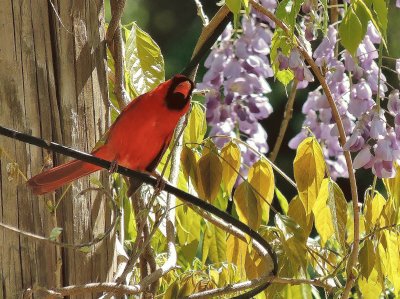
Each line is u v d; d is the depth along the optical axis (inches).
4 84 190.2
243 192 228.5
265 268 237.0
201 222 289.0
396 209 231.5
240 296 226.1
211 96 269.7
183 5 665.0
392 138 217.0
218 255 262.2
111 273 214.7
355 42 189.8
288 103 283.4
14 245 190.7
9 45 190.9
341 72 229.5
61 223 199.6
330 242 275.1
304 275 235.1
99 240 184.7
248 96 273.0
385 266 239.5
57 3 199.5
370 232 234.1
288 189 643.5
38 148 192.7
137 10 663.8
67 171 188.2
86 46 206.5
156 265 233.6
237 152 239.6
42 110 195.3
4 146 189.6
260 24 266.8
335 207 229.0
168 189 203.5
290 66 218.5
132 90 264.7
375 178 235.5
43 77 195.8
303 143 232.4
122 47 231.9
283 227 229.8
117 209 190.9
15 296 190.5
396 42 471.2
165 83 210.1
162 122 205.9
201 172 232.8
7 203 190.1
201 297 219.6
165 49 664.4
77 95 203.0
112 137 206.2
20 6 192.4
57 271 192.7
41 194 188.2
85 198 205.5
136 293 203.3
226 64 267.0
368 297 235.9
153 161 212.5
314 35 218.7
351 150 218.2
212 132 277.4
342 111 241.6
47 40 196.9
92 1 209.6
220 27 218.4
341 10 252.2
